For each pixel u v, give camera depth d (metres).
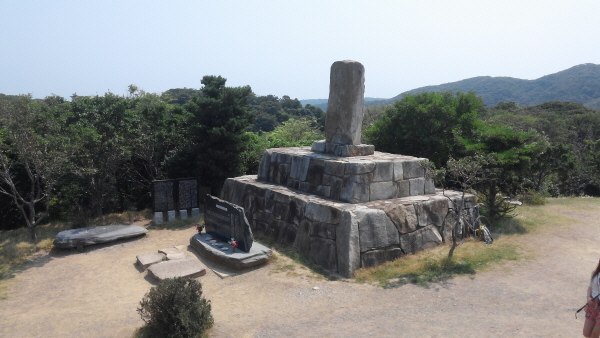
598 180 19.88
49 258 8.52
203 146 12.31
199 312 5.08
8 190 11.64
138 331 5.16
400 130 13.90
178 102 43.69
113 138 11.30
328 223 7.62
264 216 9.62
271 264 7.66
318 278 6.98
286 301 6.09
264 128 41.91
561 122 31.02
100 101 12.23
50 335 5.29
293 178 9.77
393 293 6.21
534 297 5.89
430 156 13.26
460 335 4.76
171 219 11.14
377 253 7.43
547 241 8.72
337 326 5.18
